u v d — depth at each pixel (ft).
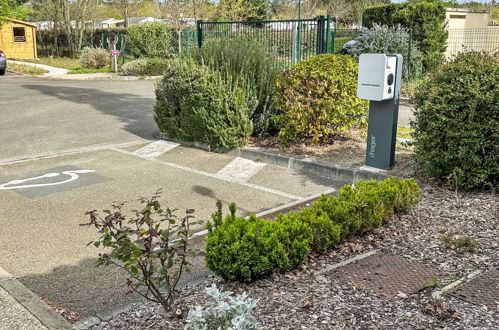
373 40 55.21
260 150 27.96
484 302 11.28
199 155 29.07
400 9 64.03
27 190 22.44
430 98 19.76
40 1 120.67
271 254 12.48
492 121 18.28
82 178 24.48
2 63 80.94
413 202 17.20
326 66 26.89
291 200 21.21
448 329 10.13
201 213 19.53
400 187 16.99
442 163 19.72
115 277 13.92
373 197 15.52
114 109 45.91
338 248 14.61
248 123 28.81
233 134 28.63
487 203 18.02
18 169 26.21
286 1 141.49
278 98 28.04
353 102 27.32
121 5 131.44
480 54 20.43
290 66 31.50
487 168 18.80
